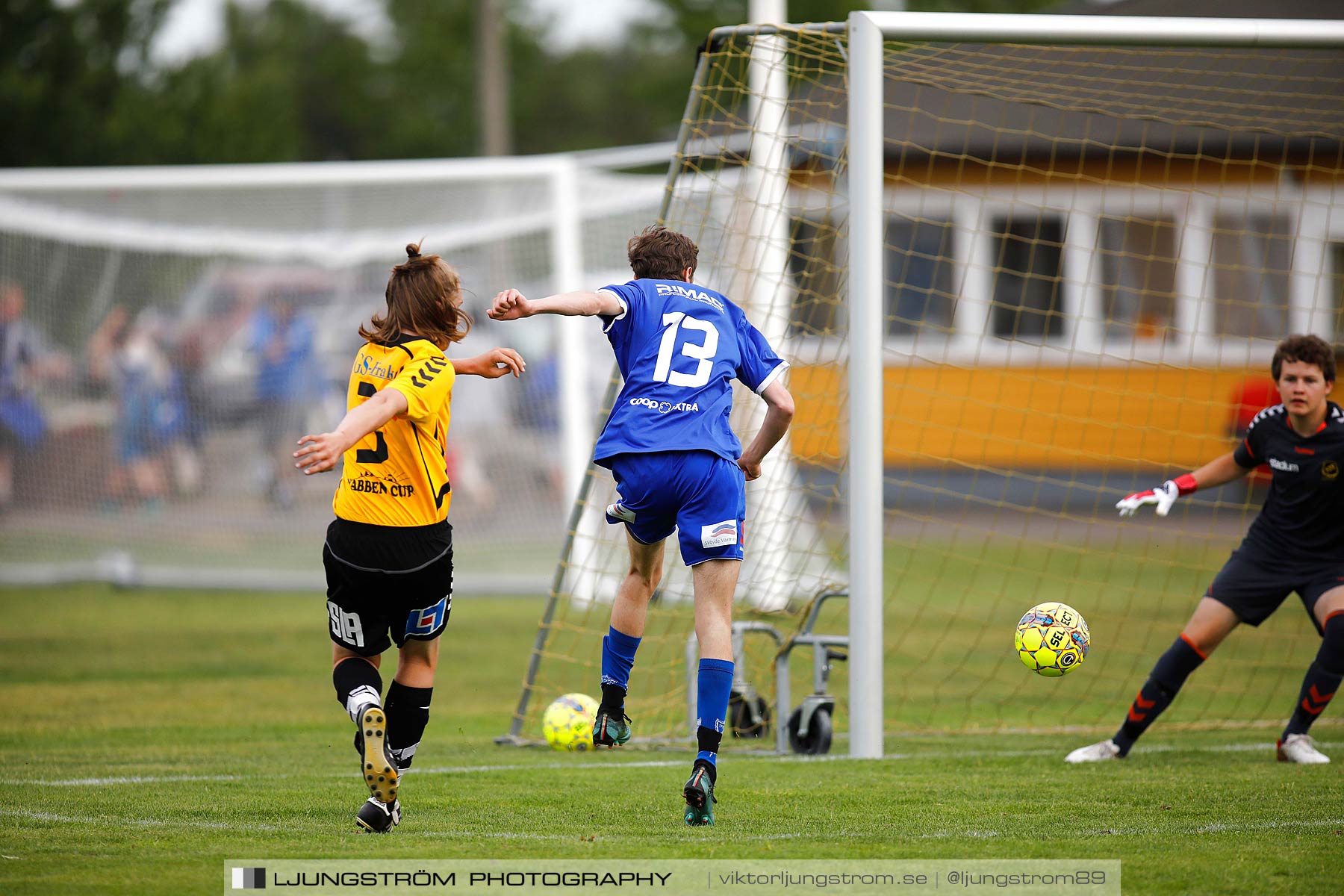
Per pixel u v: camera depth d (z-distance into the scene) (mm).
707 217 28250
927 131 61938
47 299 50844
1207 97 44688
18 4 87938
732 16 125750
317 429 52875
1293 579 21031
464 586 48375
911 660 34781
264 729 25297
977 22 23125
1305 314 62625
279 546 53156
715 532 16000
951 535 57969
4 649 36875
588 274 50156
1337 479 20469
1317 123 37250
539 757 22500
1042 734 25422
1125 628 38750
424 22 156625
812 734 22891
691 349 16453
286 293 52281
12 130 86188
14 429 51094
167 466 52531
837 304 27172
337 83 160375
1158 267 63094
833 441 35250
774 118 31219
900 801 17594
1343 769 20547
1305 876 13414
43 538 51938
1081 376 62781
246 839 14984
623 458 16172
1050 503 62531
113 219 50312
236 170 45469
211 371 52406
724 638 16016
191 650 36844
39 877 13148
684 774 20094
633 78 165625
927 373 63031
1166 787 18734
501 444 51562
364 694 14922
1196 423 62344
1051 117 61781
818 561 34594
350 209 49938
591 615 40781
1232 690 31000
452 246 49969
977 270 62938
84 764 21062
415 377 14609
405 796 18047
